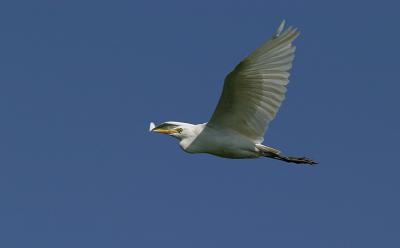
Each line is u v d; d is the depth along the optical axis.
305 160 16.34
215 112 15.37
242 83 14.52
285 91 14.35
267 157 15.87
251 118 15.20
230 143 15.52
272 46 13.80
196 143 15.92
